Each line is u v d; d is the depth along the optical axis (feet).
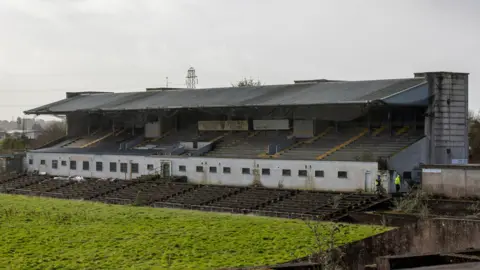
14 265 116.47
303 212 193.16
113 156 293.43
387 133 251.60
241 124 297.33
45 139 546.67
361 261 121.08
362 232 136.87
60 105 341.82
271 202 213.46
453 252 99.60
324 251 115.44
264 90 281.95
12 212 175.83
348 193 214.28
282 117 281.74
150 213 175.63
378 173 213.66
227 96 283.18
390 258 90.53
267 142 278.46
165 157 275.39
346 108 259.39
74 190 268.00
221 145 289.94
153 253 124.88
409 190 204.54
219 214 176.45
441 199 192.95
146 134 327.88
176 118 324.39
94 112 313.12
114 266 115.65
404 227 126.72
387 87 236.22
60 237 139.85
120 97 334.44
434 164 214.48
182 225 152.66
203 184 254.06
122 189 260.01
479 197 189.57
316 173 230.48
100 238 138.51
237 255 122.42
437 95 234.58
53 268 114.62
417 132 243.60
